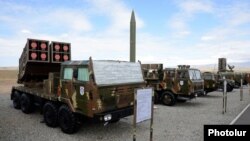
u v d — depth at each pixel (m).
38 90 10.68
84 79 7.50
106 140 7.48
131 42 13.70
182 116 11.23
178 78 14.23
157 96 15.11
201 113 12.04
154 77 15.11
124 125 9.34
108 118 7.34
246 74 36.94
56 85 9.08
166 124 9.60
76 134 8.07
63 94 8.27
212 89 19.88
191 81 13.84
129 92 8.27
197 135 8.09
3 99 16.00
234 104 15.51
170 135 8.07
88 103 7.27
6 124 9.27
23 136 7.77
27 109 10.98
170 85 14.45
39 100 10.30
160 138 7.74
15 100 12.36
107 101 7.46
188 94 13.91
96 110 7.14
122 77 8.12
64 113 8.12
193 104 15.35
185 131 8.57
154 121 10.12
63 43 10.88
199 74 15.40
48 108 8.96
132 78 8.57
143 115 5.76
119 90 7.85
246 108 13.78
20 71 11.81
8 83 32.66
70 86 7.96
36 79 11.96
